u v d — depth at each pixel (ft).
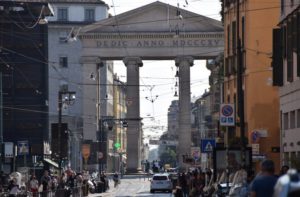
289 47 132.87
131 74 405.80
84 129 403.13
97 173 328.49
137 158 417.90
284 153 144.87
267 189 47.93
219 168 124.77
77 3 458.91
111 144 492.13
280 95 147.13
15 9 278.26
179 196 144.56
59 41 446.60
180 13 384.27
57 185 191.42
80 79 443.73
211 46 398.42
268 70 174.29
